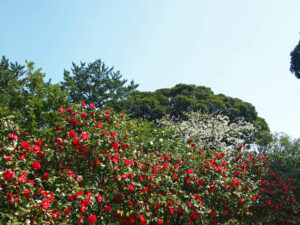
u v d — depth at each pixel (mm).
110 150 3688
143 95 25953
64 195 3045
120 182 3682
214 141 14375
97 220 3564
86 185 3547
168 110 22391
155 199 3850
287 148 11797
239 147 7805
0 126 3082
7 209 2629
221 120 17172
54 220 2715
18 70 17125
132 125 5090
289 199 6984
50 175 3471
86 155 3820
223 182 4918
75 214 3256
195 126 14312
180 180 4715
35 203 2650
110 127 4211
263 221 6684
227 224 6027
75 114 4117
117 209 3621
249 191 5617
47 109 5703
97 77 19578
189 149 5543
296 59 16953
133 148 4188
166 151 5121
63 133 3928
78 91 18562
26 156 3211
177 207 4105
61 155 3777
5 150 2795
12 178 2598
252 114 24562
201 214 4406
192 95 24672
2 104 12195
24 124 5012
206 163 4984
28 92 6973
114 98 19734
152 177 3971
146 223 3584
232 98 25781
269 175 7820
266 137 12781
